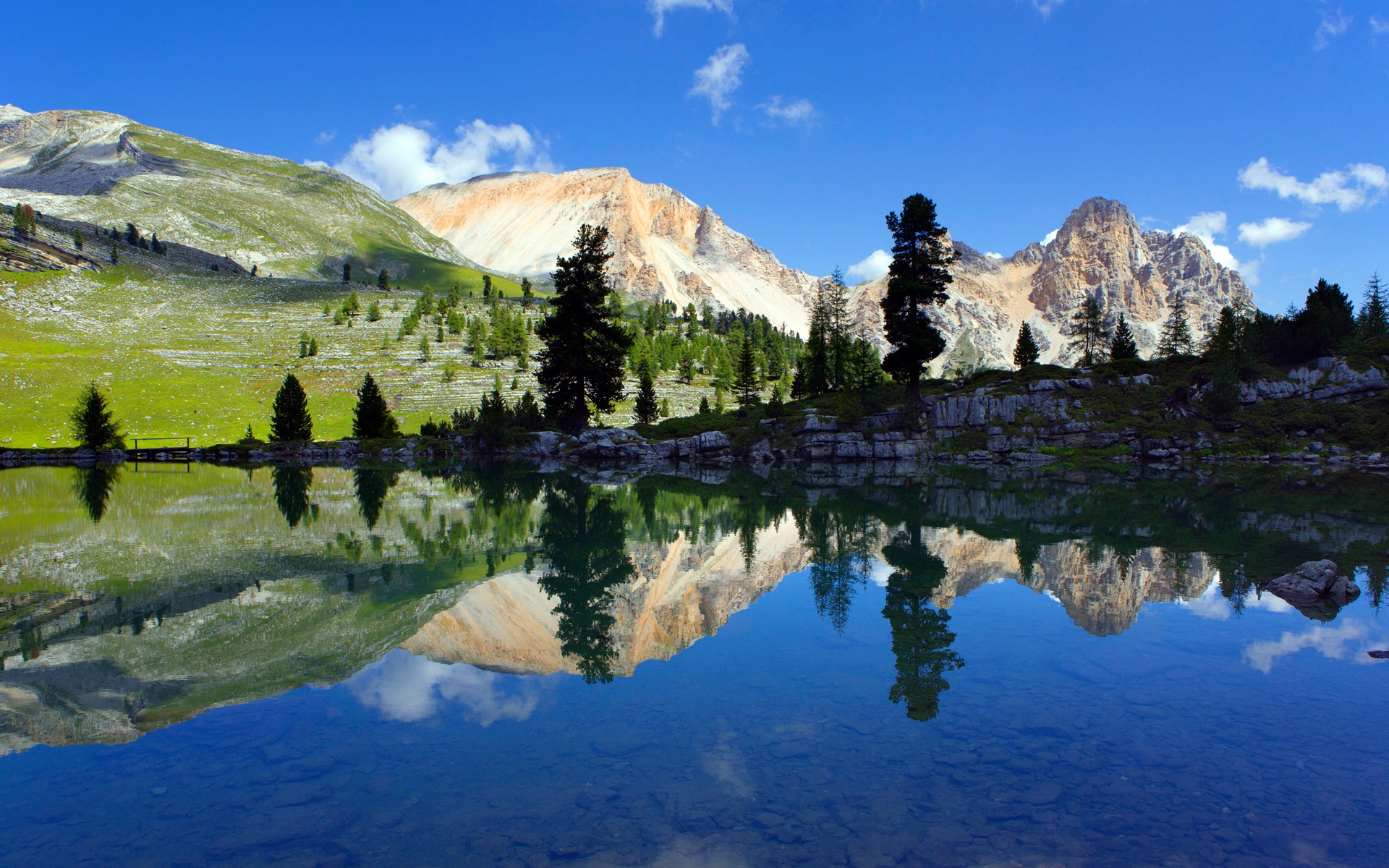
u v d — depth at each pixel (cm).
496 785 748
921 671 1119
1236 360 7150
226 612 1416
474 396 13625
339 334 17425
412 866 597
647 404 10500
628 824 672
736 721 921
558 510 3091
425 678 1072
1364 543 2253
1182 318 11881
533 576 1772
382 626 1328
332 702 977
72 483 4519
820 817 687
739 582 1744
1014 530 2561
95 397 8444
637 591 1642
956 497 3734
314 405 12638
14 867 592
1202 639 1284
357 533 2419
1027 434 6888
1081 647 1243
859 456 6731
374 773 774
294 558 1964
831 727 905
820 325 10300
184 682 1041
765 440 6956
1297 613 1462
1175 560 1998
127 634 1266
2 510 3058
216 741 852
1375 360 6962
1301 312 7675
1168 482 4684
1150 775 783
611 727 901
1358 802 728
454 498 3553
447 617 1398
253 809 695
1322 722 929
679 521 2791
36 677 1058
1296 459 6222
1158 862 617
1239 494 3856
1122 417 6944
